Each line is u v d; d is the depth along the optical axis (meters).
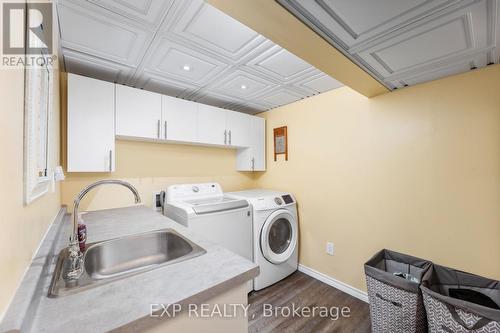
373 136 2.03
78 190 2.01
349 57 1.35
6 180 0.51
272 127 3.06
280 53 1.65
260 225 2.31
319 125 2.48
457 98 1.58
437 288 1.56
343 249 2.26
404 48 1.25
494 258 1.44
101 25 1.32
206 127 2.50
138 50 1.60
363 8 0.95
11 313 0.46
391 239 1.92
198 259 0.94
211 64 1.81
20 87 0.64
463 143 1.56
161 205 2.42
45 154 1.02
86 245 1.12
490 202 1.46
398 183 1.88
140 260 1.28
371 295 1.63
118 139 2.22
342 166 2.27
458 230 1.58
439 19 1.01
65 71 1.88
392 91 1.90
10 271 0.52
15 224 0.56
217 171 2.98
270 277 2.34
